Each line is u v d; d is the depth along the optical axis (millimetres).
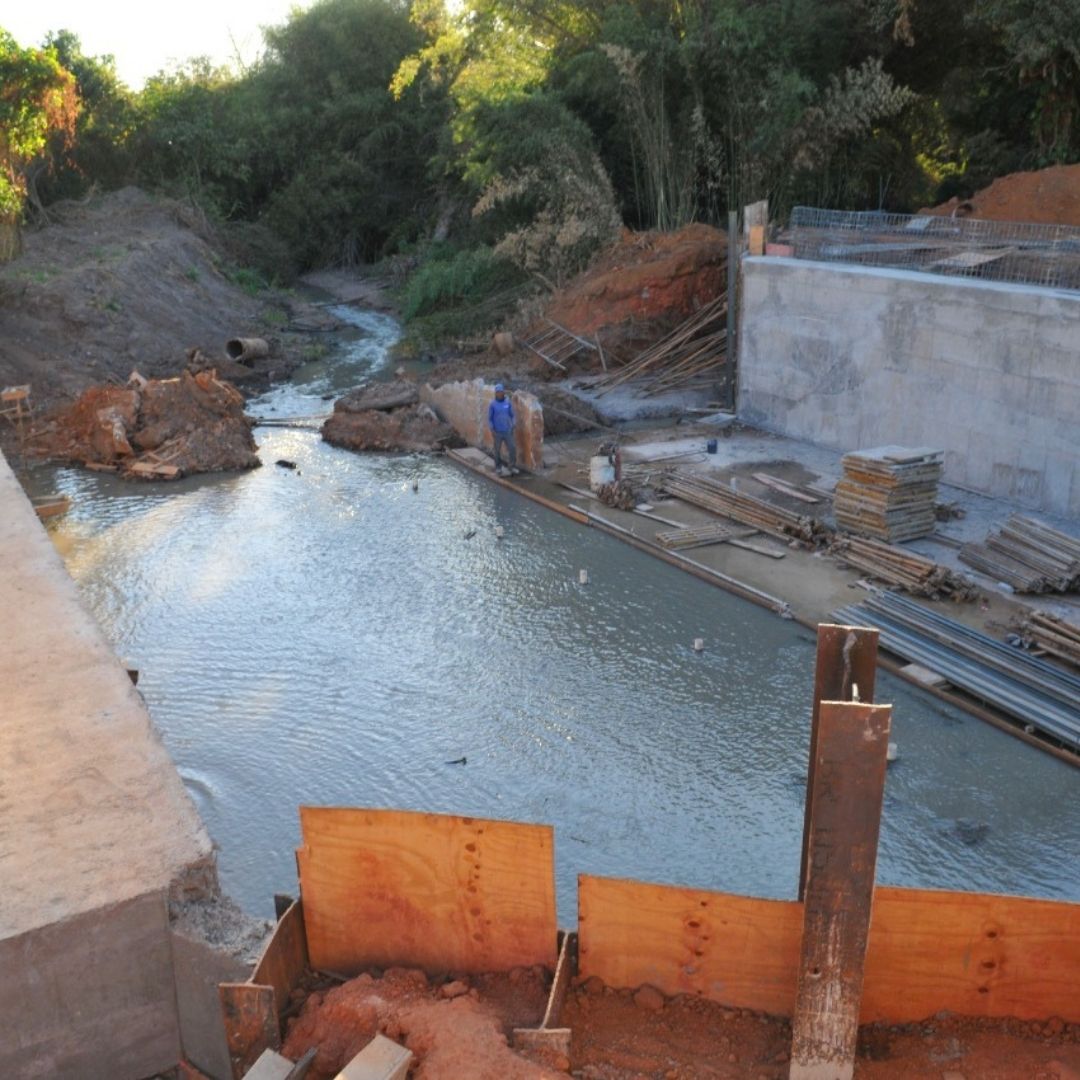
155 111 51594
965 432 18906
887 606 14539
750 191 31562
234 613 15695
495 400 21188
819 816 5402
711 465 21203
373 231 55562
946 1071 6164
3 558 12281
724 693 13039
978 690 12484
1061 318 16719
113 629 15297
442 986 6938
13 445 24250
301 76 56219
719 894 6406
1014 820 10547
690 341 28422
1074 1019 6449
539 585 16312
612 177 37500
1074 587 14719
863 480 16703
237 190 55688
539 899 6766
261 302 42000
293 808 11164
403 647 14492
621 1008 6734
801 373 22453
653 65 31906
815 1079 6016
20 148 35875
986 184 31672
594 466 20234
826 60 31531
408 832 6773
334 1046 6449
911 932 6320
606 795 11164
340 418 24953
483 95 36531
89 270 32844
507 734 12344
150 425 23641
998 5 26000
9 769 8281
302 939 7180
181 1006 7316
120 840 7473
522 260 35906
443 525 19078
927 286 18969
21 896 6930
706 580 16203
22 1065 6922
